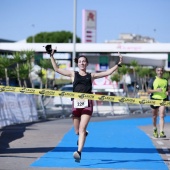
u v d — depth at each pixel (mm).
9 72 25656
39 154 10367
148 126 19031
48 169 8477
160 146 12227
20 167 8648
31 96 21969
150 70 43688
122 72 36562
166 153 10938
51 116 24438
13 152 10648
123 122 21359
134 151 11203
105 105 28203
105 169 8625
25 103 20953
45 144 12273
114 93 33375
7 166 8742
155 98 13961
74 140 13312
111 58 45594
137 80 43344
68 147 11703
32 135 14594
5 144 12133
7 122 18422
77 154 8594
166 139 13898
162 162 9578
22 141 12867
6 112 18391
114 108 28797
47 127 17938
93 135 15070
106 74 9047
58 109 25203
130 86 48281
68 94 8859
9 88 9117
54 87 31391
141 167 8922
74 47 32875
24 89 9094
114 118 24422
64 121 21797
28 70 25578
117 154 10648
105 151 11125
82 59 9000
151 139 13875
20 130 16312
